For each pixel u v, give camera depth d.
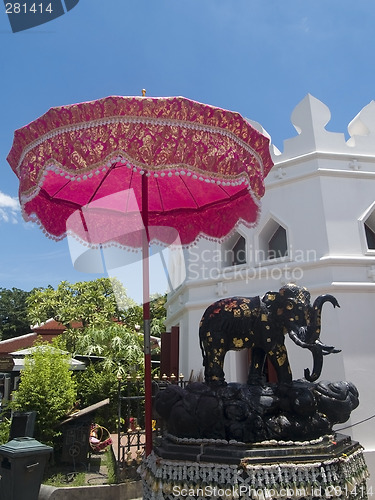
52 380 10.12
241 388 3.75
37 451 6.82
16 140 3.70
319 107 10.66
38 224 4.85
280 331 4.03
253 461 3.10
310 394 3.59
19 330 52.22
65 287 20.44
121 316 15.04
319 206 9.78
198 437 3.51
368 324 8.95
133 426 10.67
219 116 3.51
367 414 8.41
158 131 3.29
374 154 10.48
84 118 3.30
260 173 3.99
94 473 9.74
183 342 11.20
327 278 9.25
